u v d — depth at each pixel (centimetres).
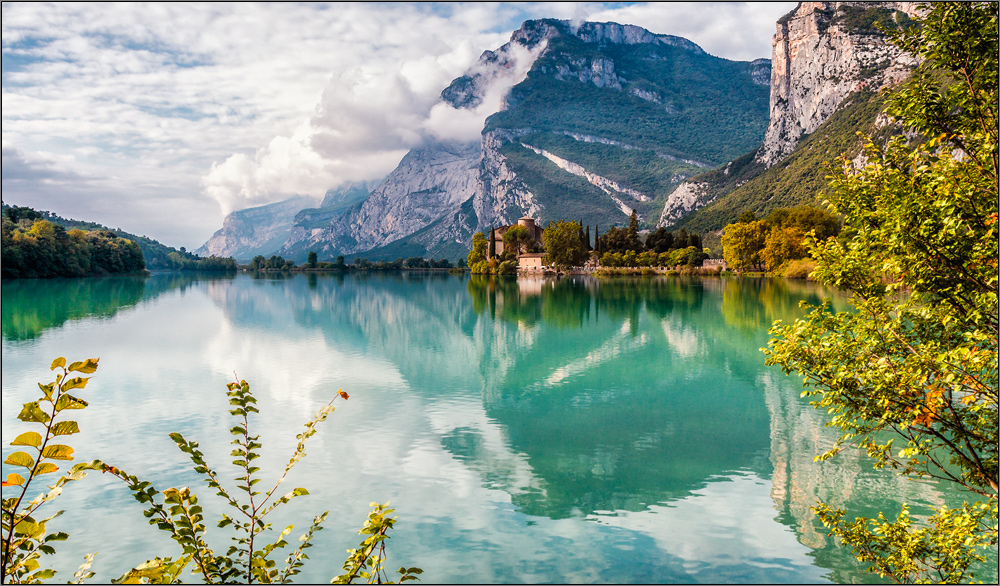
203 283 14550
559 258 16888
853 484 1628
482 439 2114
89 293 9194
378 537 589
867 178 973
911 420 867
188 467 1817
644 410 2488
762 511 1500
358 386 2945
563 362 3588
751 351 3756
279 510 1527
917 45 901
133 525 1431
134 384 2952
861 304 968
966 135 881
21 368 3319
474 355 3881
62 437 2095
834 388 951
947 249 858
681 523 1449
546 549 1331
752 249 12875
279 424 2280
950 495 1528
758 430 2181
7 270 11656
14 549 424
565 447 2025
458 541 1366
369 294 10231
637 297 7975
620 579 1211
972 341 851
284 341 4497
